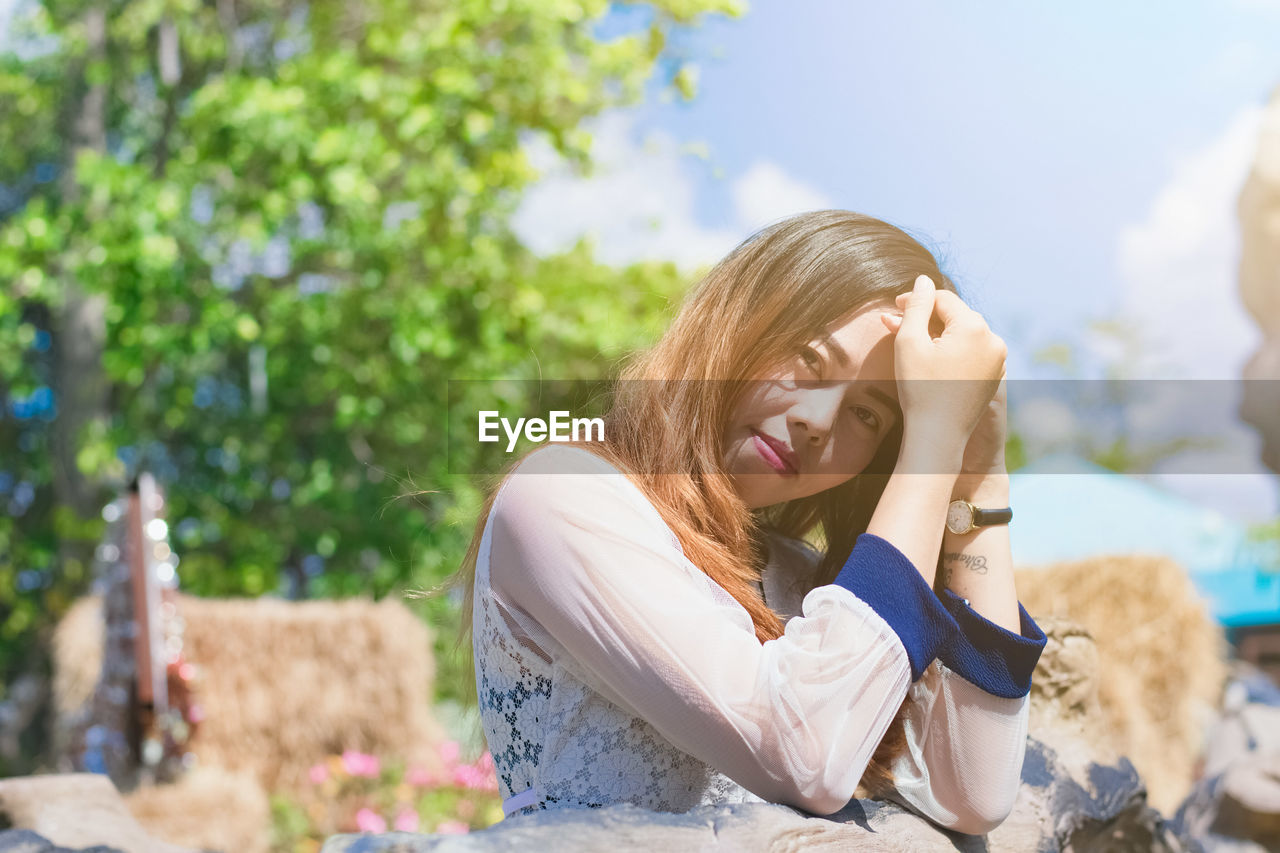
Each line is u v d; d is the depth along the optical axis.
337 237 7.93
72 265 7.92
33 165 11.20
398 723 6.02
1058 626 1.50
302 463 8.94
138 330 7.96
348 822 5.14
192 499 8.97
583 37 8.51
